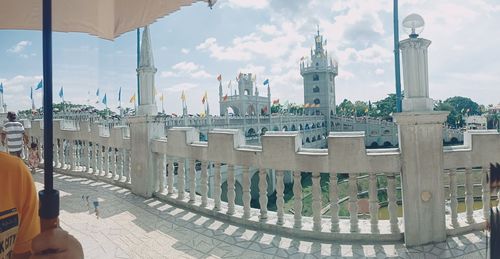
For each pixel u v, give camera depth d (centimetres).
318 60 10106
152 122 750
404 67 502
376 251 467
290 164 546
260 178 576
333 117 9800
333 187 523
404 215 487
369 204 516
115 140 772
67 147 785
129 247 271
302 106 10262
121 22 172
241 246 488
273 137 559
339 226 533
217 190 630
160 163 754
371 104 11662
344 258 447
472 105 7319
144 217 423
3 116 681
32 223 120
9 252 114
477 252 444
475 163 516
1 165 116
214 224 582
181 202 688
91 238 302
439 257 439
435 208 488
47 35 100
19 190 119
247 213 589
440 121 489
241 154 596
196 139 713
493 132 524
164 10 261
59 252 84
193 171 682
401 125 493
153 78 752
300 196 543
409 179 486
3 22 223
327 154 521
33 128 792
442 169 493
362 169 505
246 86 7862
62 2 187
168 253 450
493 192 159
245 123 5644
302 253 466
